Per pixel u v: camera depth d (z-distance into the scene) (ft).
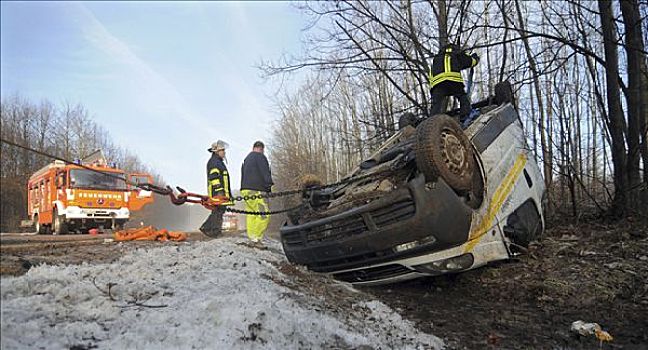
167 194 17.38
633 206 27.89
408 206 15.38
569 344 13.07
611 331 14.01
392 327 13.79
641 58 28.63
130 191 53.06
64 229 49.93
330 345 11.34
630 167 28.30
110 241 26.73
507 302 17.08
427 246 15.43
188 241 26.96
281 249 25.35
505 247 18.66
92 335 9.23
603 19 30.14
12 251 19.10
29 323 8.93
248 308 11.53
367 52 38.11
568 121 48.60
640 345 12.91
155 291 12.30
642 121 28.35
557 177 37.93
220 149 28.58
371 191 17.24
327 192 19.92
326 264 17.65
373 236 15.64
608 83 30.14
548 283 17.94
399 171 17.11
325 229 17.12
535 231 21.30
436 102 23.43
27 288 10.99
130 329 9.75
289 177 104.42
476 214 17.20
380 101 47.06
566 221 31.17
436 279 19.33
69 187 49.29
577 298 16.72
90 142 136.36
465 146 17.10
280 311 12.06
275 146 111.55
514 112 23.07
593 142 66.13
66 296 10.83
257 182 26.84
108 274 13.55
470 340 13.33
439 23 36.63
